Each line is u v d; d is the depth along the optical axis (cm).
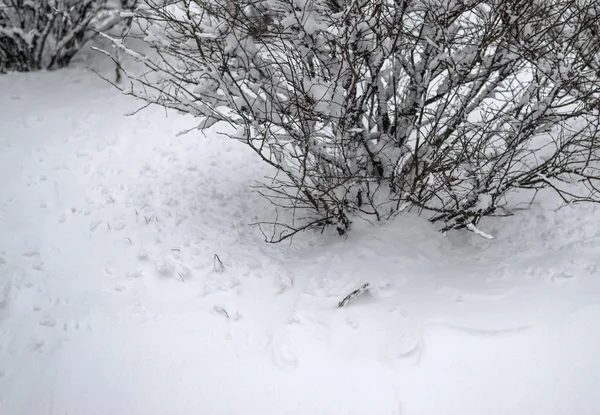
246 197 546
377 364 376
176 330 409
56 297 438
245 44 445
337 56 448
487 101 624
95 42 807
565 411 343
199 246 477
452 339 383
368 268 441
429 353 378
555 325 385
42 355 395
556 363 366
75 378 380
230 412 360
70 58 764
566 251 441
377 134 488
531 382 358
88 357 393
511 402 350
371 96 495
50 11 719
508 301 407
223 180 569
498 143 564
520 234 477
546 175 464
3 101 684
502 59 452
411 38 451
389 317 400
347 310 409
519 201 505
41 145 614
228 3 455
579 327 383
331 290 428
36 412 362
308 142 446
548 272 423
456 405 352
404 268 441
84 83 726
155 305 428
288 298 430
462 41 501
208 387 373
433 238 471
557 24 427
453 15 436
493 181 465
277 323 408
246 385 373
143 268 458
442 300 412
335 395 363
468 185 520
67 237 500
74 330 411
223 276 448
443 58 431
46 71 754
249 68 444
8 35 724
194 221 509
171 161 596
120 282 448
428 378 366
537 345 376
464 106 464
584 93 463
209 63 436
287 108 440
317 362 382
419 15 455
